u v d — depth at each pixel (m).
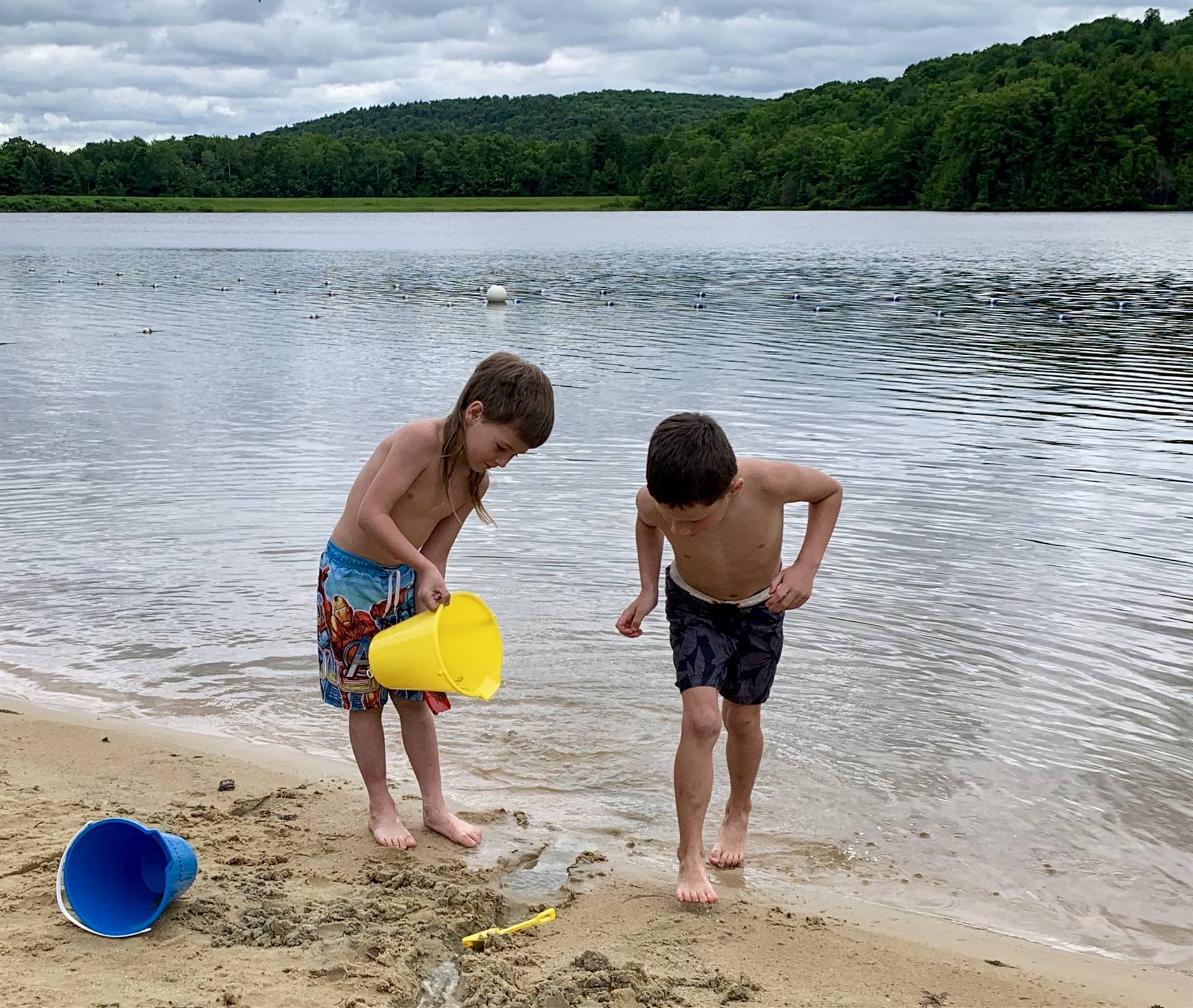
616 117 133.00
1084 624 4.14
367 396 8.73
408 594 2.72
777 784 3.07
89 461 6.57
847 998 2.11
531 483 6.05
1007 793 3.03
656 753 3.26
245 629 4.13
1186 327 13.10
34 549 4.98
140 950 2.12
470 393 2.63
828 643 3.96
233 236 45.97
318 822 2.82
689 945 2.29
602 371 9.89
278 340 12.26
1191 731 3.37
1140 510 5.59
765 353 11.03
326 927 2.24
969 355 10.86
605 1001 2.04
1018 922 2.48
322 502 5.72
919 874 2.67
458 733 3.36
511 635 4.02
